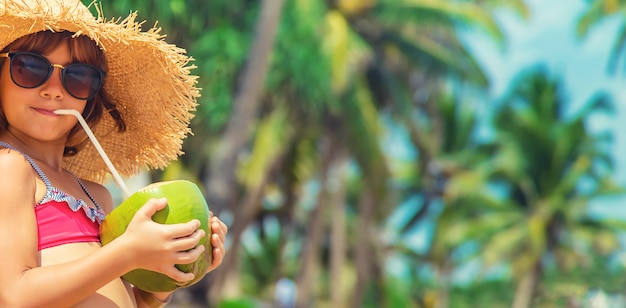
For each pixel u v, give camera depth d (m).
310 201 26.69
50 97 1.97
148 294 2.20
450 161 31.72
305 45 16.12
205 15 9.70
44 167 2.03
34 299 1.77
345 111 19.22
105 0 3.79
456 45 22.72
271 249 28.23
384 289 28.09
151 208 1.88
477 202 32.66
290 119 18.50
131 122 2.33
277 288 24.94
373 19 21.06
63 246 1.91
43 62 1.95
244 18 13.03
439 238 32.38
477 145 33.31
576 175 33.06
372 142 19.72
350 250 31.11
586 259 35.47
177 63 2.23
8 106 1.99
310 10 16.05
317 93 16.98
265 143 17.92
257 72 12.80
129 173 2.42
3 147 1.94
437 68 22.27
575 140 32.75
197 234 1.90
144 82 2.25
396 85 22.03
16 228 1.84
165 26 5.36
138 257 1.83
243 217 18.66
